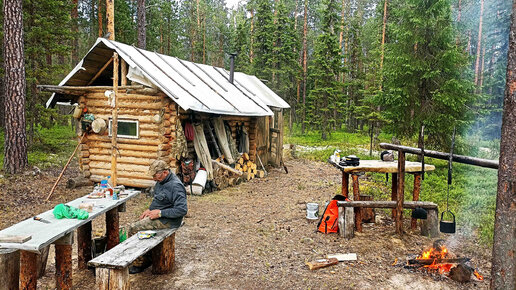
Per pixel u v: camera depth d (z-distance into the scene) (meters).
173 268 5.15
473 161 4.86
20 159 11.49
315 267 5.13
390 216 7.85
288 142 25.45
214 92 11.66
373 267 5.21
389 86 14.92
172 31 41.34
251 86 15.70
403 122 15.11
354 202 6.50
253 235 6.69
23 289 3.85
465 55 14.55
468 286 4.66
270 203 9.32
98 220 7.62
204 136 11.04
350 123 35.16
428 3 13.79
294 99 33.72
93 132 10.53
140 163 10.03
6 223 7.26
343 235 6.41
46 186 10.29
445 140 14.68
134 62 9.47
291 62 31.41
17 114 11.38
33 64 15.66
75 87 10.12
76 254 5.80
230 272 5.07
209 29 51.78
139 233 4.63
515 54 3.15
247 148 13.41
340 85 28.83
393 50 14.57
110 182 8.43
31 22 15.57
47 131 22.19
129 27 29.44
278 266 5.28
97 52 9.82
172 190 4.92
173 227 4.96
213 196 10.05
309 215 7.54
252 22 36.41
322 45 29.17
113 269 3.72
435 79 14.09
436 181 11.31
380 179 12.15
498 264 3.33
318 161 17.61
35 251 3.51
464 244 6.17
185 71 12.09
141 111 9.94
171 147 9.87
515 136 3.17
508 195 3.23
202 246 6.11
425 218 6.30
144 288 4.57
